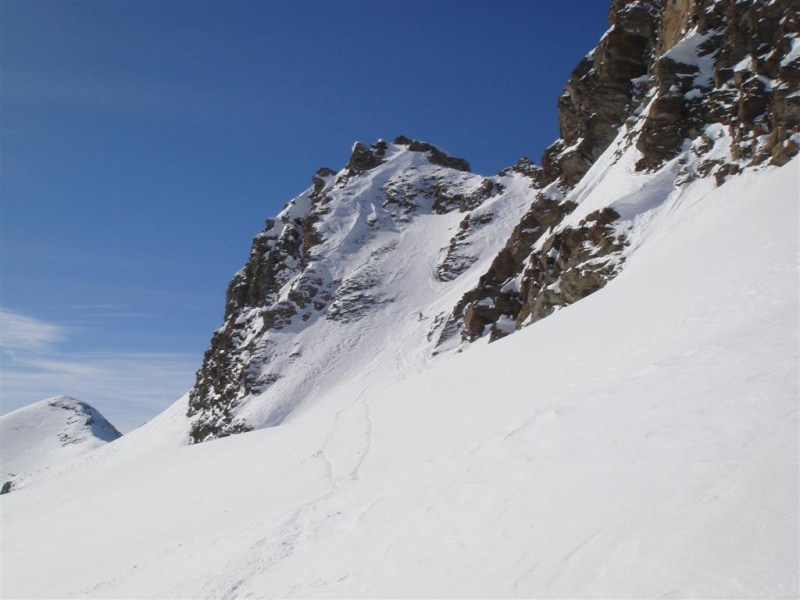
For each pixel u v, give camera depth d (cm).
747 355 1184
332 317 9550
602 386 1445
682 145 4309
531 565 855
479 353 3262
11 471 15450
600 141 6094
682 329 1788
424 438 2152
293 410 7694
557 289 4294
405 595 930
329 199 12456
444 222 11894
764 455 825
